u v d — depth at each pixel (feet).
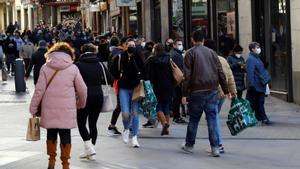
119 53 63.87
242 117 58.03
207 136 67.15
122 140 65.16
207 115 56.24
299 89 91.50
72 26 281.54
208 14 133.18
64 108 47.29
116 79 61.67
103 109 55.67
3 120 83.56
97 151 59.31
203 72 55.31
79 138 67.10
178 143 63.46
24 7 395.34
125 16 212.23
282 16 97.60
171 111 77.20
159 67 67.05
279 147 60.54
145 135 68.28
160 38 165.48
